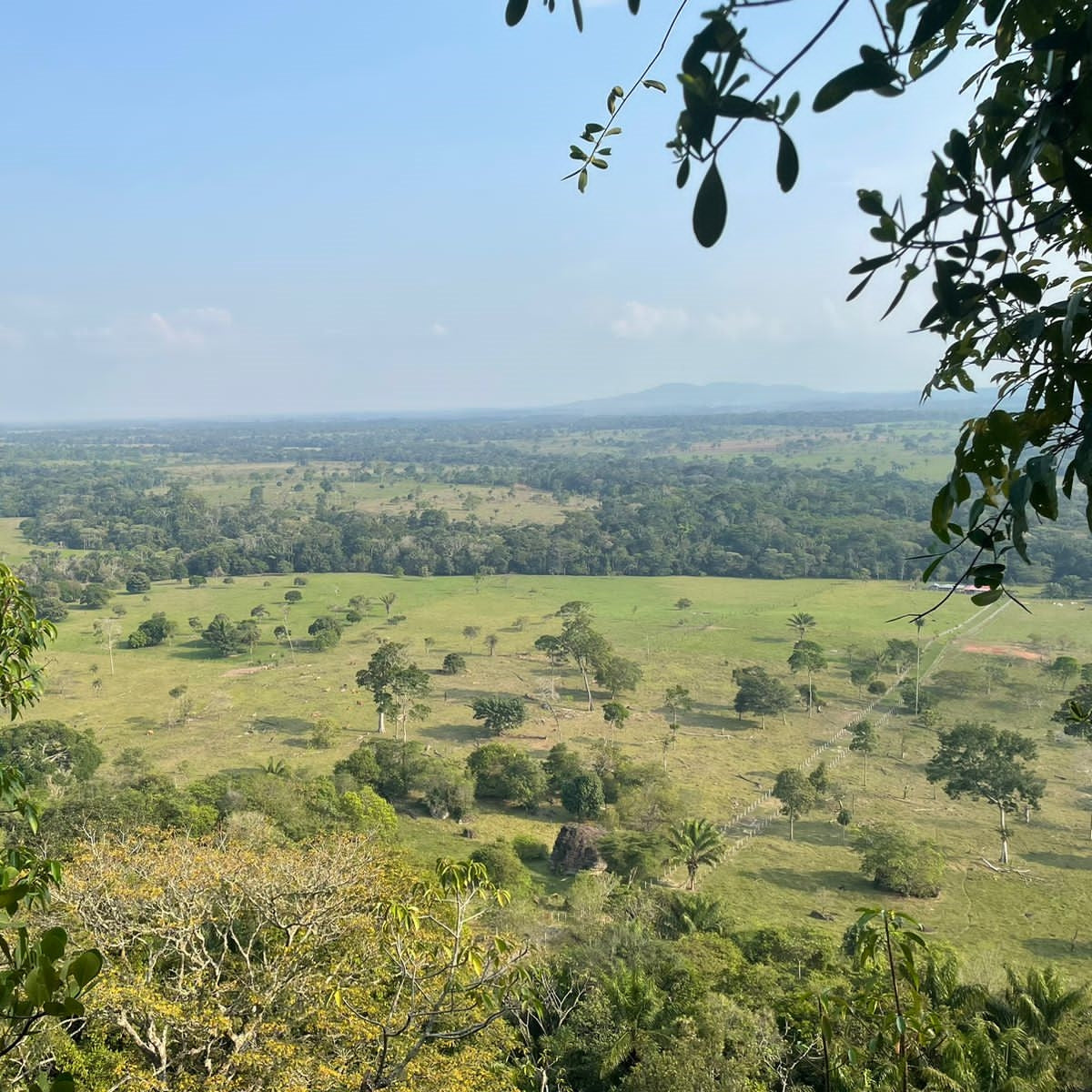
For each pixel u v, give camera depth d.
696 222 1.81
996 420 2.33
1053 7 1.92
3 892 3.20
